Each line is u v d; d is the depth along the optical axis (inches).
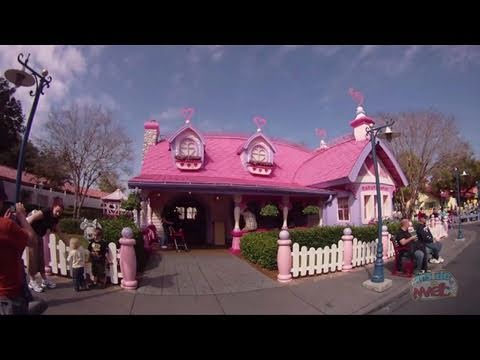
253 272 313.0
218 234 541.3
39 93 215.3
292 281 279.1
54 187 1238.3
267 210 481.1
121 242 241.1
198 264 350.9
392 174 597.0
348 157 522.3
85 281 234.4
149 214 521.7
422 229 314.5
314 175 572.1
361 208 512.1
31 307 126.5
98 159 1139.9
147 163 531.8
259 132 580.1
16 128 1069.8
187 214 563.2
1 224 105.3
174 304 211.5
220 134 666.8
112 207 1434.5
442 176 1259.8
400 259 316.8
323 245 378.0
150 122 617.0
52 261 268.5
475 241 616.7
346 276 303.0
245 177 550.3
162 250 466.0
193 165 531.2
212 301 220.5
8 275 108.2
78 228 716.7
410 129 987.9
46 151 1106.7
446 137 964.0
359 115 579.8
